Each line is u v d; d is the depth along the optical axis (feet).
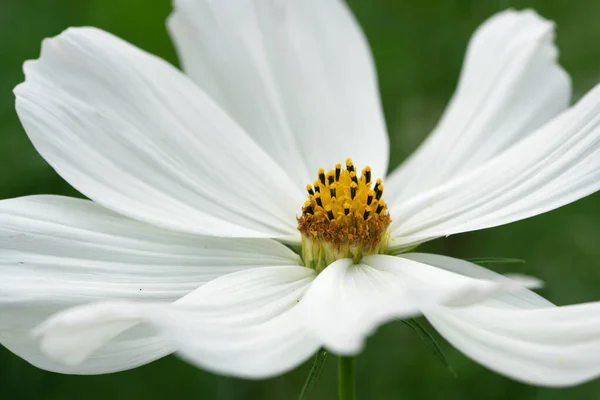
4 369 0.83
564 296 0.88
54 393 0.84
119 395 0.84
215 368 0.54
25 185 0.87
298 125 0.75
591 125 0.66
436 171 0.73
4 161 0.87
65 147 0.67
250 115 0.76
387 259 0.66
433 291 0.56
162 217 0.67
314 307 0.59
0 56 0.90
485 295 0.57
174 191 0.68
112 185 0.67
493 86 0.75
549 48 0.76
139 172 0.68
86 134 0.68
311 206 0.68
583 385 0.85
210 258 0.67
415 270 0.64
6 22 0.91
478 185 0.69
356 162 0.74
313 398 0.86
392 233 0.68
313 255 0.67
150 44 0.92
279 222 0.69
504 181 0.68
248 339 0.57
